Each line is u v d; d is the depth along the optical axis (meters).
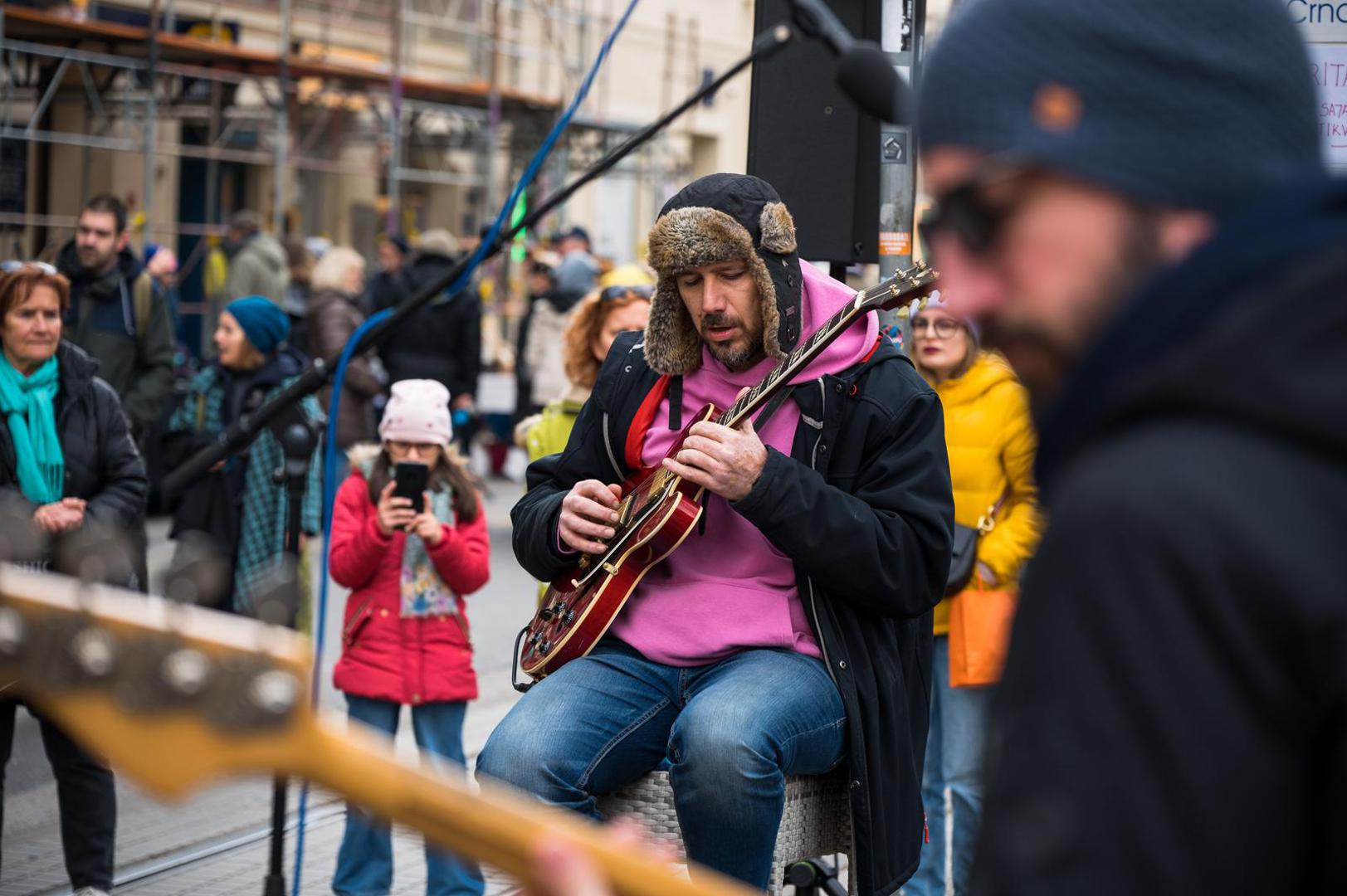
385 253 12.69
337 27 18.72
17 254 14.76
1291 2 3.51
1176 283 1.07
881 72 2.53
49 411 4.83
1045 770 1.03
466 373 12.24
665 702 3.36
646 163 23.70
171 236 16.62
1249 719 0.99
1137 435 1.06
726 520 3.40
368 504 5.01
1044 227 1.12
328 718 1.35
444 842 1.36
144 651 1.24
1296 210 1.05
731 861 3.08
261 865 5.27
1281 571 0.99
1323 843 0.99
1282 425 1.01
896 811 3.34
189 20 16.81
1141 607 1.01
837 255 4.37
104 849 4.68
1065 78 1.10
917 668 3.52
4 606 1.24
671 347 3.50
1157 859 0.99
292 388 3.75
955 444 4.89
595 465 3.63
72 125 15.21
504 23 21.20
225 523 5.71
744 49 25.91
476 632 8.88
